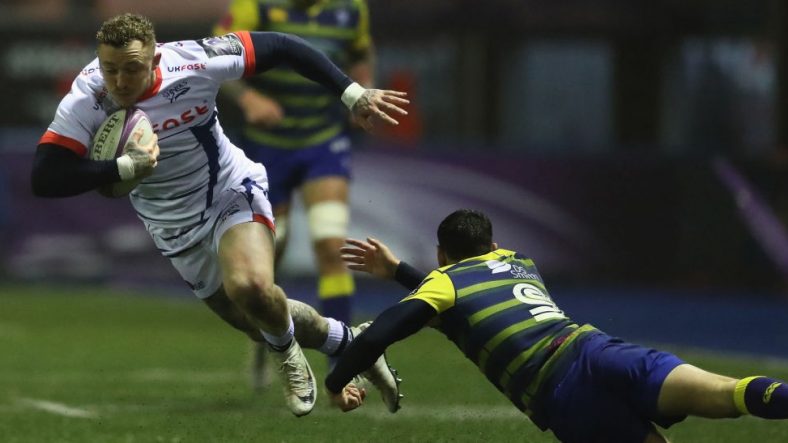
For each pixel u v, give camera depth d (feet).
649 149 223.92
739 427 78.28
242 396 91.20
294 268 210.38
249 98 93.66
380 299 205.87
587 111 255.29
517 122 252.62
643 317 179.73
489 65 249.14
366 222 211.20
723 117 255.70
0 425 75.87
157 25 223.51
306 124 97.25
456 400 89.30
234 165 66.69
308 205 97.45
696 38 254.68
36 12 251.19
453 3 247.29
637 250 222.89
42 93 226.58
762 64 252.01
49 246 210.38
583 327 55.83
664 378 52.03
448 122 248.52
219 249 65.05
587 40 253.65
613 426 53.42
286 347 64.64
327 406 84.94
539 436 72.38
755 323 172.96
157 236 67.87
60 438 70.49
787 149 234.38
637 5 253.03
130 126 60.85
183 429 73.87
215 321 163.43
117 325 156.97
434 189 214.28
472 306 56.39
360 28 101.81
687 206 222.07
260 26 99.45
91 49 228.22
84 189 60.64
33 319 163.12
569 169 220.43
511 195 218.18
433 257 213.46
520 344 55.31
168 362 116.37
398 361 117.50
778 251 215.31
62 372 108.27
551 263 219.82
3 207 208.54
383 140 240.53
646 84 255.50
